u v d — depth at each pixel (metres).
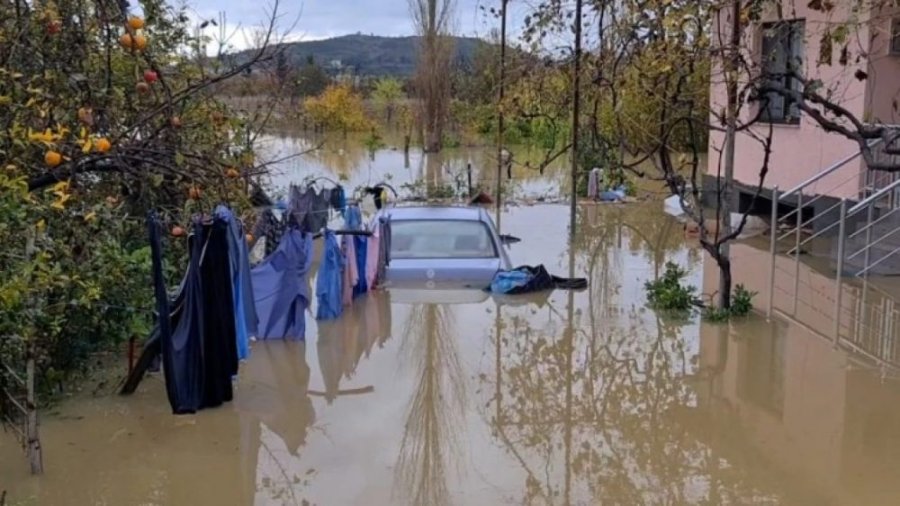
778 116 15.27
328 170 28.17
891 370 7.94
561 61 13.17
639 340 8.96
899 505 5.32
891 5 8.72
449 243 11.54
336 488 5.55
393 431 6.52
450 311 10.09
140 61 6.11
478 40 34.81
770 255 13.38
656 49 9.01
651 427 6.63
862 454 6.08
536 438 6.41
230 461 5.93
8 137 4.37
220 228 6.83
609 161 14.28
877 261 11.73
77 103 5.03
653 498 5.44
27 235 4.68
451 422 6.73
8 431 6.22
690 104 9.91
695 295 10.79
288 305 8.91
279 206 14.57
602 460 6.01
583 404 7.14
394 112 49.94
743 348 8.65
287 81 21.48
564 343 8.87
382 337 9.06
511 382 7.68
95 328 7.21
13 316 5.05
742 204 16.42
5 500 5.30
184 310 6.81
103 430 6.39
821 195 14.13
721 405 7.08
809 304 10.35
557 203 20.22
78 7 5.23
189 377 6.75
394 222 11.77
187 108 7.04
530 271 11.32
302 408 6.98
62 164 4.61
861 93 12.70
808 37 10.24
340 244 10.81
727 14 10.85
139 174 4.88
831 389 7.46
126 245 7.69
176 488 5.53
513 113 14.19
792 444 6.28
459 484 5.61
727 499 5.42
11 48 4.88
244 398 7.18
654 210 18.84
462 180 23.84
